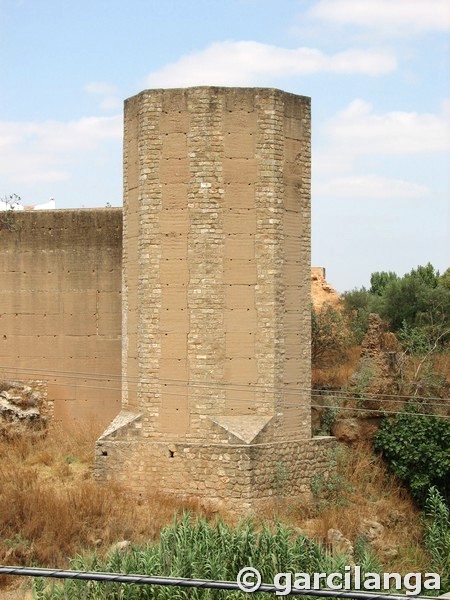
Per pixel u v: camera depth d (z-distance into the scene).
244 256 29.02
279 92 29.36
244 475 27.91
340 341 39.16
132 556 22.39
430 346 38.00
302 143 30.17
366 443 32.62
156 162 29.19
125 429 29.11
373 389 32.91
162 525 25.77
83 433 32.19
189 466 28.52
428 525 29.39
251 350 29.02
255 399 28.95
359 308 53.38
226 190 28.91
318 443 30.19
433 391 33.56
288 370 29.56
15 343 34.66
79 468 30.09
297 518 28.23
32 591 22.75
